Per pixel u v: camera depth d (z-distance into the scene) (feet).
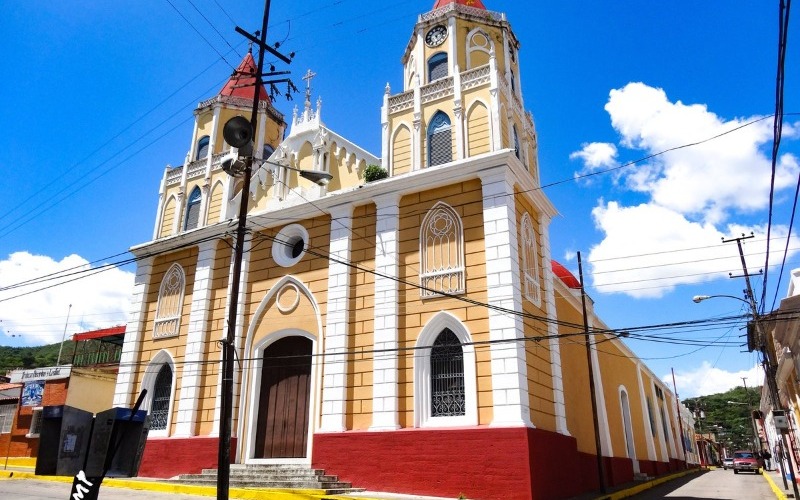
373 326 60.44
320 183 47.47
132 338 80.18
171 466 67.15
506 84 71.15
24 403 92.17
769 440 156.04
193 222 87.86
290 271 69.51
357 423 57.88
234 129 43.80
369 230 65.05
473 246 57.93
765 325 72.23
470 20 73.72
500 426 49.85
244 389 67.51
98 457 22.08
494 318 53.93
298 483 54.08
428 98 69.72
